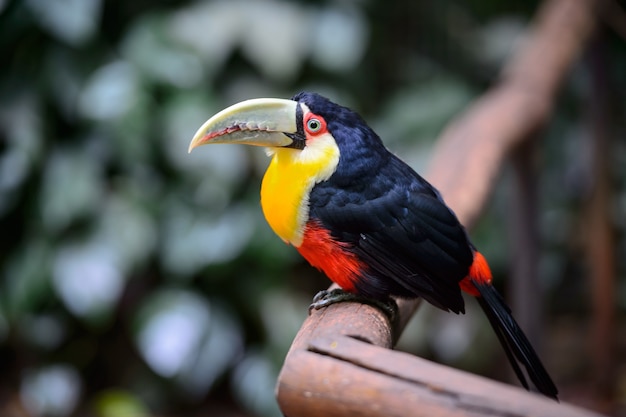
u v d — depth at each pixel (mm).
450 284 4312
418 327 8883
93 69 8641
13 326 8703
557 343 9836
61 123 8688
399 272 4176
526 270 7453
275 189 4262
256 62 8633
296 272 9398
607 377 8875
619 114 10148
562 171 9664
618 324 9531
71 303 8203
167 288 8695
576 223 9742
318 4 8945
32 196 8555
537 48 7613
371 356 2602
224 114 4219
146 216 8461
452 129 7203
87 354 8984
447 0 9945
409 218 4203
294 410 2645
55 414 8633
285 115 4207
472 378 2459
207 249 8469
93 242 8367
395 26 9875
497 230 9102
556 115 9789
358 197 4176
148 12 8898
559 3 8125
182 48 8523
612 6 8219
